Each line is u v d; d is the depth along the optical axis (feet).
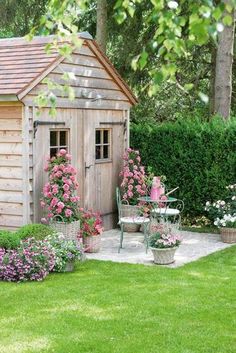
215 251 31.99
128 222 31.37
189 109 57.77
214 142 38.40
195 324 19.62
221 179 38.42
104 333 18.70
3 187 31.01
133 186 38.19
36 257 25.44
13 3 52.70
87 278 25.72
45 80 16.10
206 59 57.52
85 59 35.22
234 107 56.13
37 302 22.07
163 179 36.70
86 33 34.68
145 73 50.39
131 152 39.01
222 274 26.63
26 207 30.48
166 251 28.32
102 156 37.88
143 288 24.02
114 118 38.78
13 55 33.58
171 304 21.80
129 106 40.24
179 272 26.91
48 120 31.99
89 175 36.11
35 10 52.49
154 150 40.42
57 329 19.06
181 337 18.34
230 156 38.04
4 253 25.89
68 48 16.38
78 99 34.58
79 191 35.24
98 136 37.55
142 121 53.98
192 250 32.22
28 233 27.32
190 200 39.70
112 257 30.17
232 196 37.11
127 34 50.06
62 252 26.61
